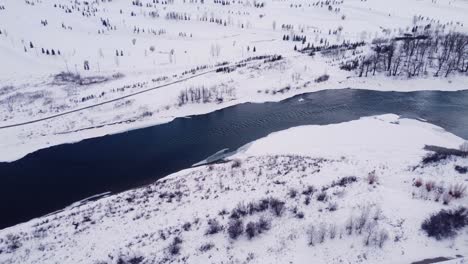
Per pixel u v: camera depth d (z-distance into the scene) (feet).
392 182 115.75
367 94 265.34
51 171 179.63
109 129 225.35
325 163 140.97
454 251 79.15
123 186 162.50
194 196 121.49
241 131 216.33
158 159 187.21
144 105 255.09
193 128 223.92
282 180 123.65
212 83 289.53
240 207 103.19
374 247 81.46
